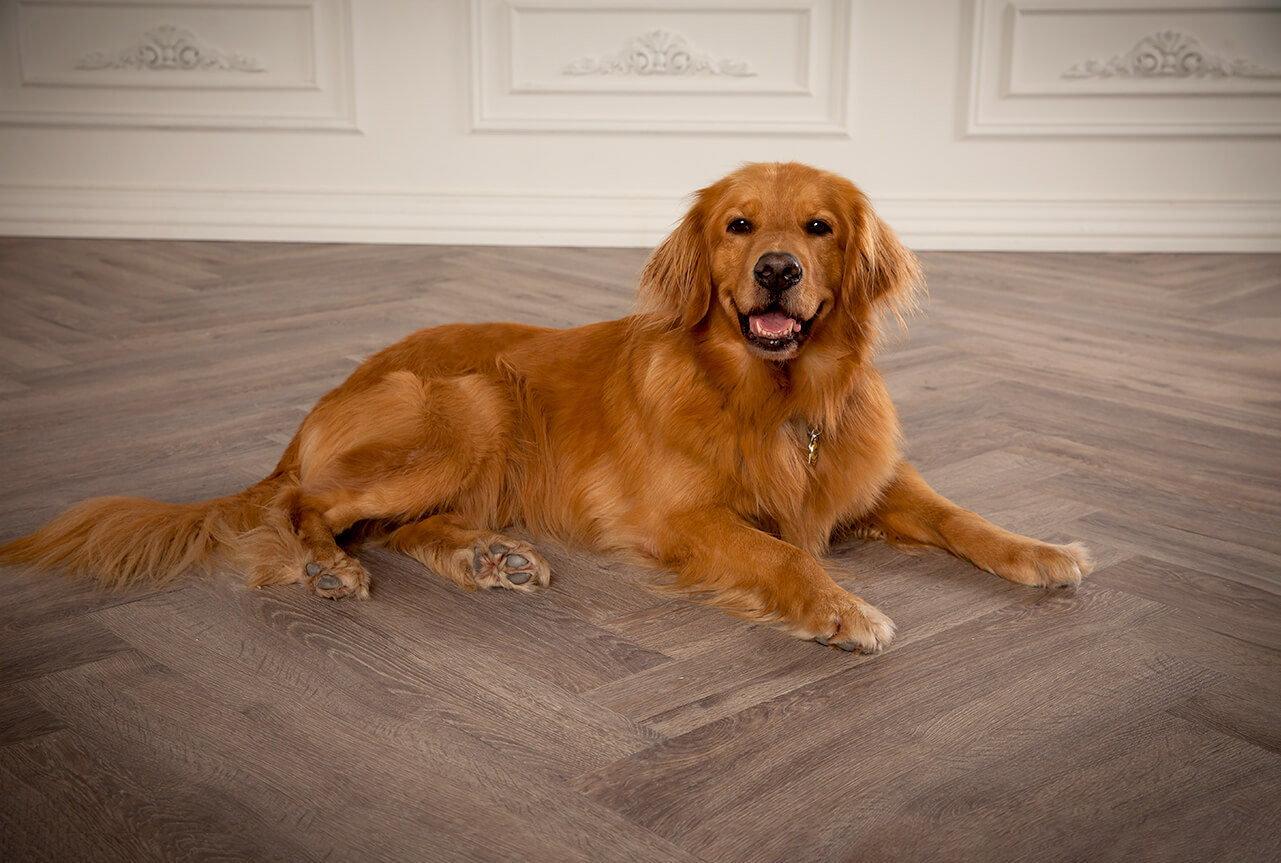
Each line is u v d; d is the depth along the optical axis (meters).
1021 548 2.53
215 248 6.33
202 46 6.37
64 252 6.12
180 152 6.54
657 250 2.74
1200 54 6.14
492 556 2.49
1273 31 6.08
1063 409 3.76
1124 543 2.74
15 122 6.42
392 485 2.63
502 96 6.46
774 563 2.37
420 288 5.40
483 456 2.73
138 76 6.41
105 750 1.86
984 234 6.47
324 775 1.80
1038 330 4.78
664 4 6.27
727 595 2.41
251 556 2.49
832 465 2.60
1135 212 6.39
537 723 1.96
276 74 6.43
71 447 3.29
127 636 2.25
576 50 6.38
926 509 2.71
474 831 1.67
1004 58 6.24
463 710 2.00
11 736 1.90
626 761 1.85
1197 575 2.56
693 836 1.66
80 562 2.50
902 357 4.38
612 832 1.67
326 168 6.56
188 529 2.54
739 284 2.45
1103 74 6.23
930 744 1.90
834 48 6.30
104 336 4.50
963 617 2.37
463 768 1.83
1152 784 1.79
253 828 1.67
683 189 6.55
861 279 2.58
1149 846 1.64
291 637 2.26
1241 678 2.12
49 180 6.55
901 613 2.38
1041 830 1.68
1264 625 2.33
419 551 2.62
